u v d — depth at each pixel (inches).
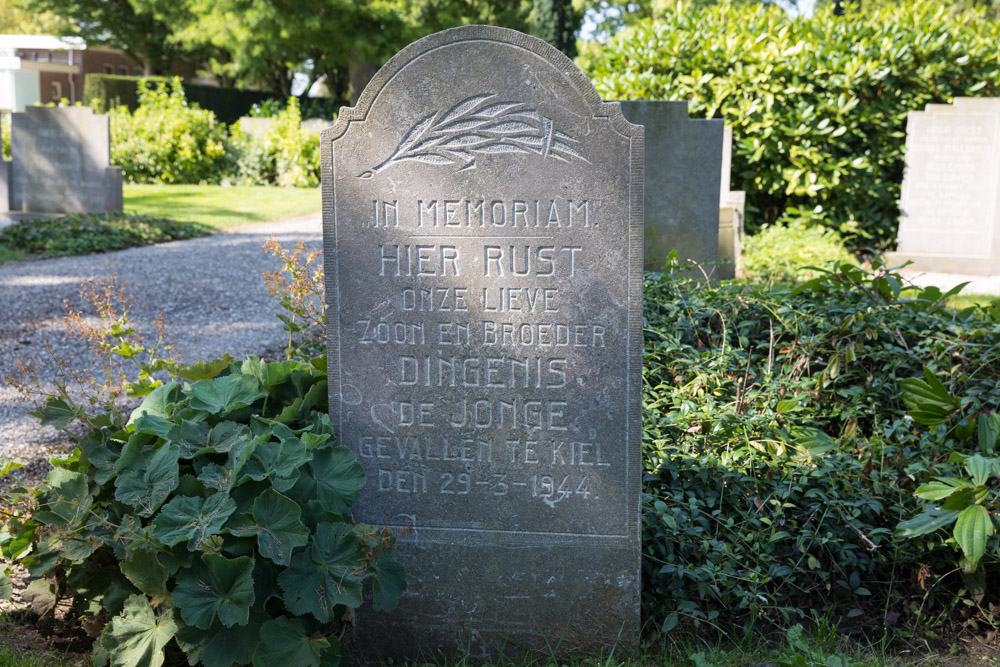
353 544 112.5
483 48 117.3
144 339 276.5
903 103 423.8
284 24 978.1
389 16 992.9
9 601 132.6
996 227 407.5
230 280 374.9
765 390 169.3
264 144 852.6
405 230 122.9
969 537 120.3
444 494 127.3
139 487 111.8
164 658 110.9
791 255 341.1
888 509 143.5
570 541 125.3
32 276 375.6
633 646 124.9
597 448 123.0
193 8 989.2
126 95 1075.9
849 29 426.6
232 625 105.2
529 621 127.3
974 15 834.8
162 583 107.5
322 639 106.6
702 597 127.9
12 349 265.9
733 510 142.7
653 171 284.4
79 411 129.8
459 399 125.3
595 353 121.3
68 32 1283.2
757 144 413.4
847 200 426.9
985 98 401.7
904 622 131.5
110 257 430.0
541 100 117.2
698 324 193.3
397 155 121.4
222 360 143.9
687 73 418.6
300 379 135.3
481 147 119.4
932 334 177.9
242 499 110.7
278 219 605.6
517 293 121.7
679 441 152.6
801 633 122.6
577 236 119.2
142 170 834.8
